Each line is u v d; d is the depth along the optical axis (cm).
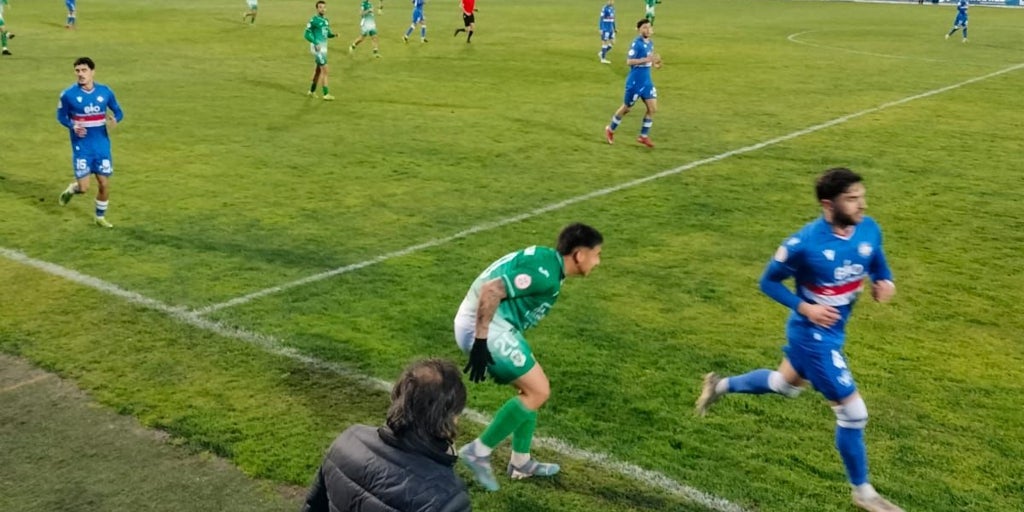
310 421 588
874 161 1361
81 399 611
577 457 552
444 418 290
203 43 2655
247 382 639
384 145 1409
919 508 509
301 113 1655
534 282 473
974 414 617
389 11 3953
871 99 1900
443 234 987
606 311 785
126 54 2392
